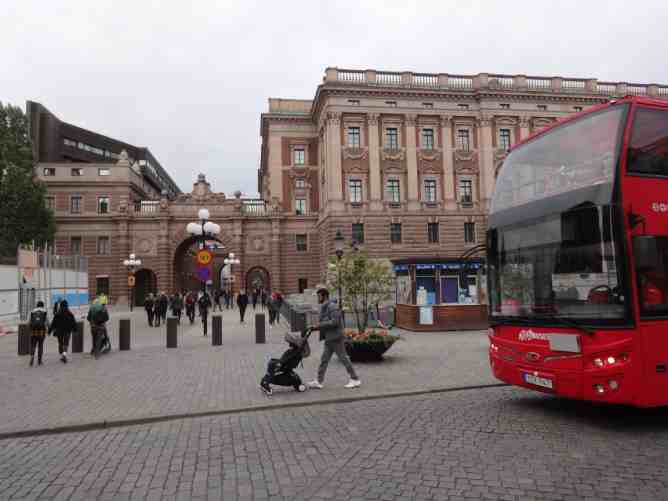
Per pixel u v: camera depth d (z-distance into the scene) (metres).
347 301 16.69
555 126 7.75
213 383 10.48
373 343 12.65
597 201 6.58
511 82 49.34
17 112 46.72
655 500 4.49
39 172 52.00
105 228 50.66
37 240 45.44
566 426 6.88
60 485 5.21
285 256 51.72
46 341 19.98
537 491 4.72
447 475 5.14
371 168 46.28
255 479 5.20
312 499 4.66
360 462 5.59
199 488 5.02
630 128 6.63
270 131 52.59
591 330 6.47
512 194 8.17
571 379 6.65
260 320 17.55
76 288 34.69
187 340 18.80
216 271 88.50
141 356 14.72
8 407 8.67
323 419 7.60
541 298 7.23
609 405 8.07
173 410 8.22
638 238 6.41
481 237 47.69
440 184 47.88
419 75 48.00
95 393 9.70
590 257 6.61
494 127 48.50
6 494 4.99
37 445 6.72
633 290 6.32
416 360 12.89
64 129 73.25
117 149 82.44
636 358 6.23
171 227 50.53
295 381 9.37
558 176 7.30
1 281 24.59
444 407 8.16
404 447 6.08
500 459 5.59
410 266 21.30
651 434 6.47
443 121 48.06
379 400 8.84
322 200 50.09
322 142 50.16
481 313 20.45
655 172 6.72
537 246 7.41
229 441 6.59
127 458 6.04
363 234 46.00
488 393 9.24
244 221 51.44
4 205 42.69
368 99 46.84
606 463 5.42
